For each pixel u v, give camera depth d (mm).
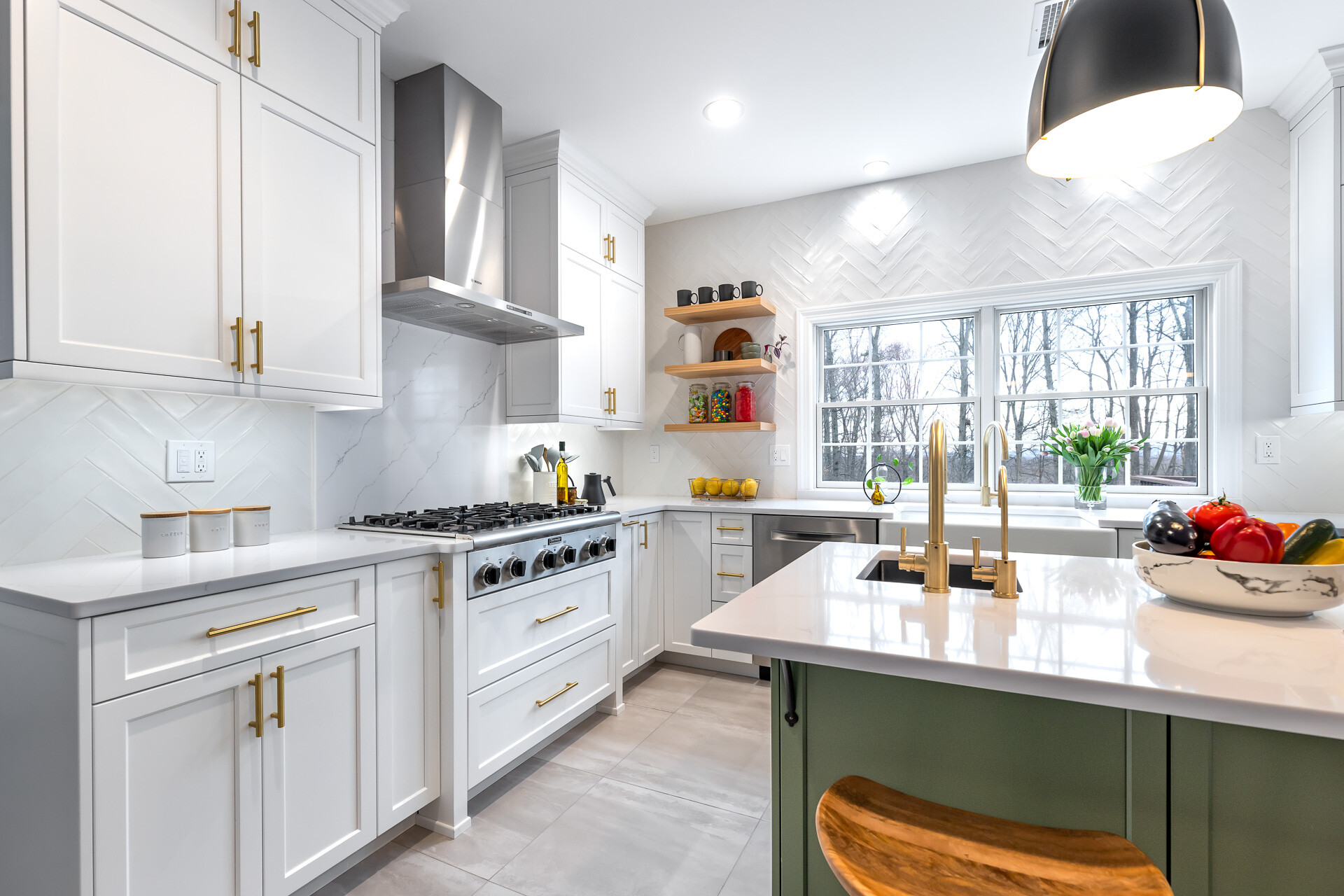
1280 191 2779
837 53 2420
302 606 1579
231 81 1694
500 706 2164
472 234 2576
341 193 2016
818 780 1157
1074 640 1022
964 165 3365
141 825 1259
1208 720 813
